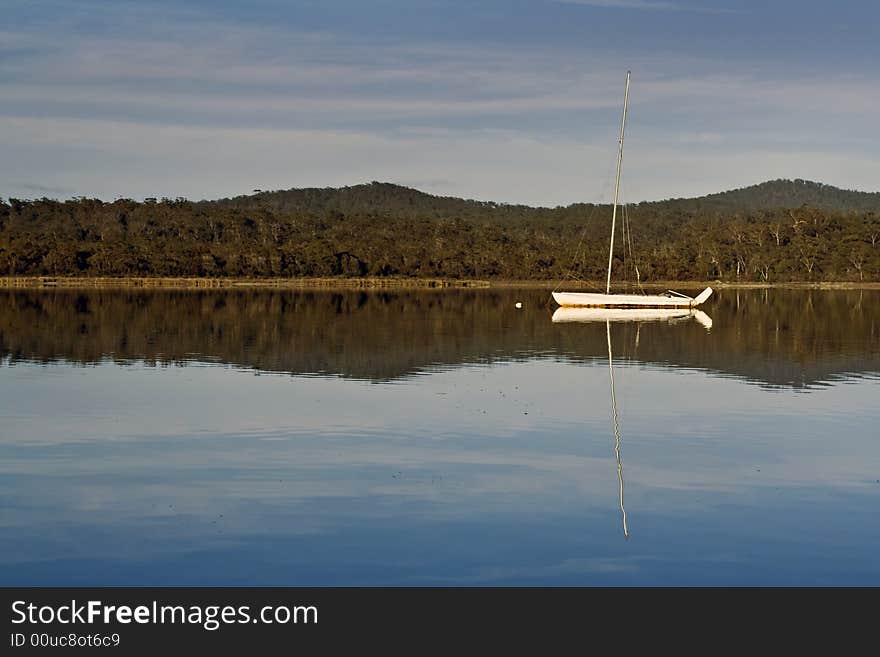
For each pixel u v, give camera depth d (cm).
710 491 1664
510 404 2516
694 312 6794
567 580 1274
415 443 2025
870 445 2030
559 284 12888
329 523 1473
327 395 2645
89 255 13312
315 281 12925
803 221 15625
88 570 1295
